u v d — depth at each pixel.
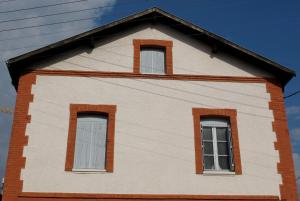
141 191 12.34
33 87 13.47
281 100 14.27
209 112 13.74
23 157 12.40
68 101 13.37
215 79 14.33
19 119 12.91
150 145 13.00
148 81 13.99
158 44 14.79
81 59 14.13
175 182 12.57
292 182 12.98
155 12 15.02
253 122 13.79
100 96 13.56
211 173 12.84
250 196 12.63
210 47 14.93
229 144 13.51
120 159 12.70
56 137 12.80
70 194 12.06
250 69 14.70
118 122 13.21
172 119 13.46
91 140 13.12
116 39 14.66
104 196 12.15
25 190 11.99
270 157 13.28
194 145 13.14
